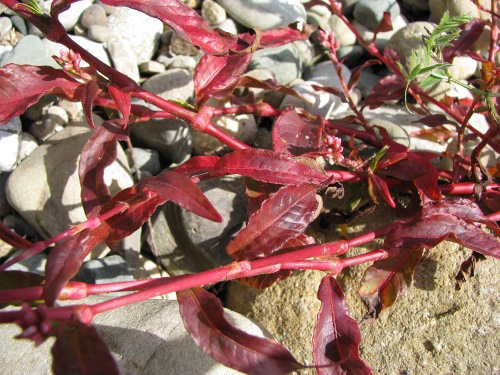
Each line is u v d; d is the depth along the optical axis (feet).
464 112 0.87
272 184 0.71
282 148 0.75
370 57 1.08
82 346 0.45
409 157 0.75
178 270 0.85
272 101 0.96
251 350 0.52
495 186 0.78
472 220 0.68
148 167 0.90
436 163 0.89
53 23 0.66
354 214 0.77
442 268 0.74
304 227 0.61
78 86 0.69
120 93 0.68
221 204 0.82
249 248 0.60
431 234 0.65
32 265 0.81
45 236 0.83
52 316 0.45
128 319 0.68
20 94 0.66
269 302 0.77
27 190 0.82
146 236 0.86
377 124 0.90
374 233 0.66
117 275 0.79
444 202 0.69
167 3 0.60
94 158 0.72
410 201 0.78
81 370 0.43
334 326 0.60
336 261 0.63
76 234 0.56
